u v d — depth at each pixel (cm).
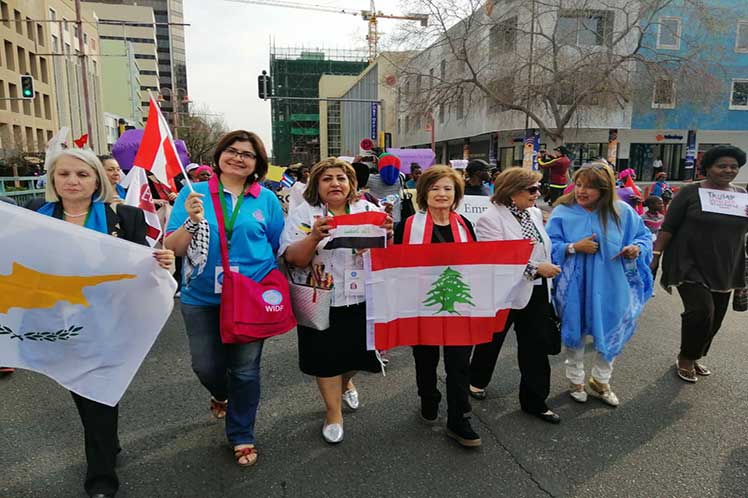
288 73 9731
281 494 272
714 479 286
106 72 6400
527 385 353
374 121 5084
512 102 2273
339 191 307
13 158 2428
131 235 277
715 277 399
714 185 408
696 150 2998
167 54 12838
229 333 276
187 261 289
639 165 3022
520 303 332
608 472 293
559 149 1143
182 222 292
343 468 296
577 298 369
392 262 312
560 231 378
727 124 2962
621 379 422
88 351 255
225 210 292
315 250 303
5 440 326
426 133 4178
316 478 287
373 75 5350
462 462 303
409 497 270
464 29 2317
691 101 2386
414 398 388
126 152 800
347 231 291
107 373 257
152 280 261
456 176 325
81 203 266
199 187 297
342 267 310
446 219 332
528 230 347
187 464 299
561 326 375
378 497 270
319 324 304
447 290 317
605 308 367
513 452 313
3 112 3447
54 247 246
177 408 369
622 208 372
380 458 306
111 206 274
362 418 356
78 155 260
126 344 260
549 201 1155
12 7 3675
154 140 319
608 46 2153
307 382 417
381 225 294
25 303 247
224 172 293
